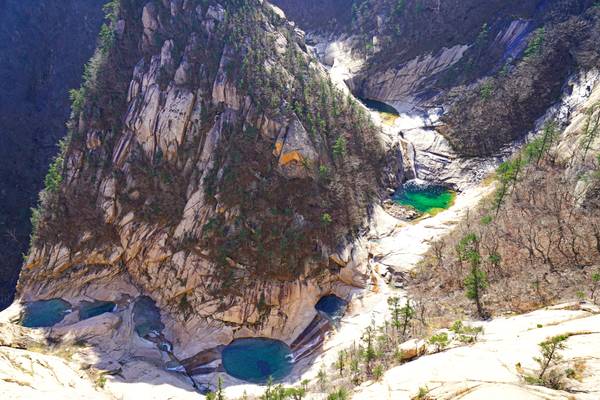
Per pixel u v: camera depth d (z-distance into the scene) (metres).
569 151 75.69
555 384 27.11
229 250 72.12
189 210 77.62
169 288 73.81
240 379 60.50
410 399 30.61
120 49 89.44
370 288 69.94
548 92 94.00
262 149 79.44
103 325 67.31
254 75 83.19
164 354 65.31
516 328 40.56
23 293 78.50
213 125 81.94
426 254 72.25
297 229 73.19
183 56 85.56
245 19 91.06
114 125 85.50
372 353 47.94
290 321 68.25
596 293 45.22
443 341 41.75
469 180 92.81
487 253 62.03
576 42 95.75
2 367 43.59
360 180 85.50
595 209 60.16
